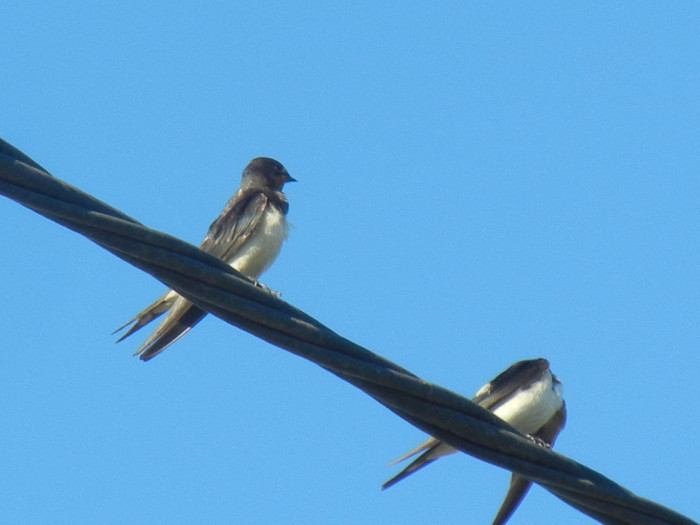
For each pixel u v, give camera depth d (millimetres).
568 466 11117
